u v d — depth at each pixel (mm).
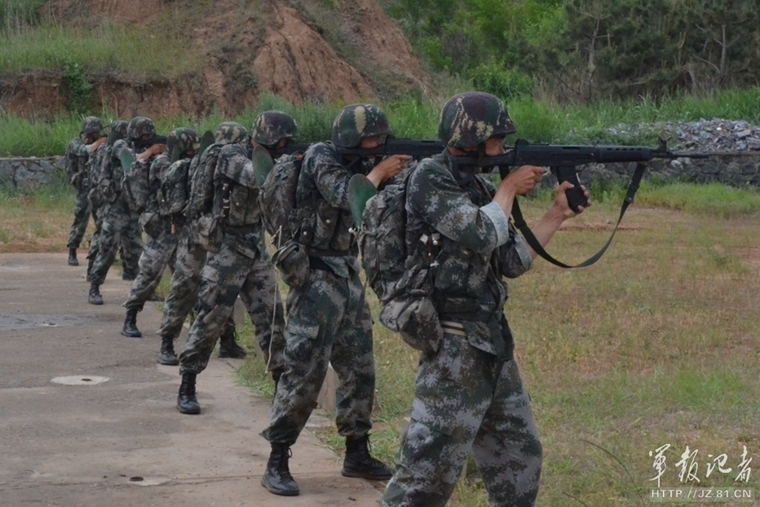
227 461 6219
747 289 12250
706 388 7398
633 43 32062
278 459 5641
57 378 8383
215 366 8906
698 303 11406
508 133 4070
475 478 5605
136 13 33438
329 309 5504
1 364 8883
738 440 6316
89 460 6191
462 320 4008
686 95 29609
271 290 7152
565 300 11578
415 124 27000
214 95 30891
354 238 5555
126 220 12016
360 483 5844
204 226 6961
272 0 33844
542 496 5324
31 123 28312
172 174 8195
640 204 22781
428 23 50219
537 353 8898
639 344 9219
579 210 4223
